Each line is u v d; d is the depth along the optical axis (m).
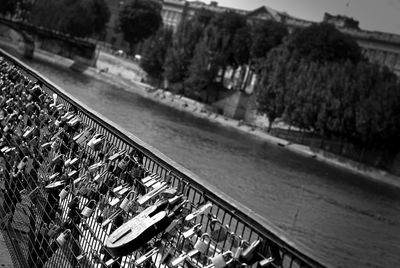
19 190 6.36
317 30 99.69
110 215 3.95
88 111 4.81
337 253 42.69
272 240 2.67
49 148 5.64
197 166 57.22
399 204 69.81
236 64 115.25
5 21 114.44
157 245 3.40
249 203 49.56
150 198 3.44
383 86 87.25
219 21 116.38
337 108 88.25
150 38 122.56
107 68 129.62
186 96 115.19
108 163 4.27
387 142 87.12
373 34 129.38
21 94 6.91
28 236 5.75
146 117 79.19
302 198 55.75
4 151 6.91
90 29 141.50
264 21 111.56
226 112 108.94
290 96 93.94
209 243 3.03
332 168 85.00
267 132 98.94
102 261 3.93
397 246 47.88
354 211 57.16
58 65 123.94
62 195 4.73
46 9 140.88
